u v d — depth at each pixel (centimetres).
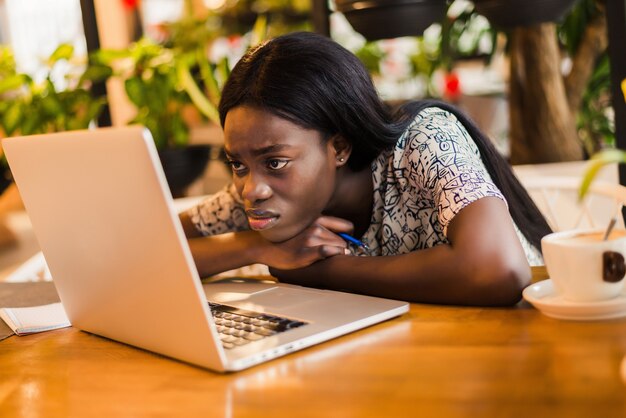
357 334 103
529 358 89
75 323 119
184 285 90
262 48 124
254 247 137
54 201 105
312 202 125
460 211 118
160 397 88
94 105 254
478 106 324
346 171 139
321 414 79
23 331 119
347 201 142
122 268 98
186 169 238
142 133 85
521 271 111
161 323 97
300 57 122
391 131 132
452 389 82
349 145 131
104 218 97
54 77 285
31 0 374
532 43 243
